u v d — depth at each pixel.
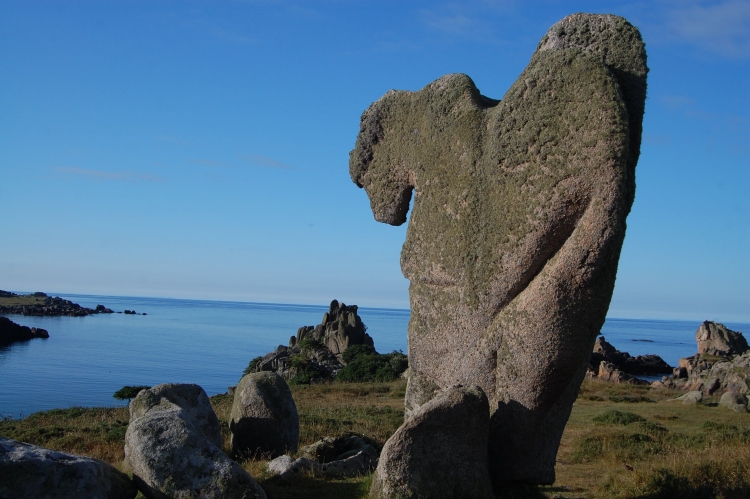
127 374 49.12
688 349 118.88
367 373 35.75
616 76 6.38
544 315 6.29
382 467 6.30
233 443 10.03
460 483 6.26
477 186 6.88
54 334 91.25
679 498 8.17
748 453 10.16
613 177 5.95
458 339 7.01
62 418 16.88
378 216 7.94
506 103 6.64
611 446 13.12
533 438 6.52
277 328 144.12
